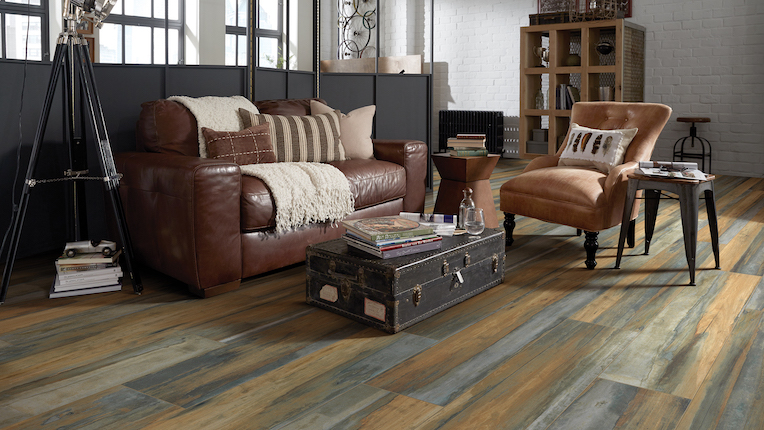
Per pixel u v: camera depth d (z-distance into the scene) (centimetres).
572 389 179
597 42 683
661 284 282
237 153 312
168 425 159
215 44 762
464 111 881
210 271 262
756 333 221
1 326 229
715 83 671
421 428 157
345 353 206
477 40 873
